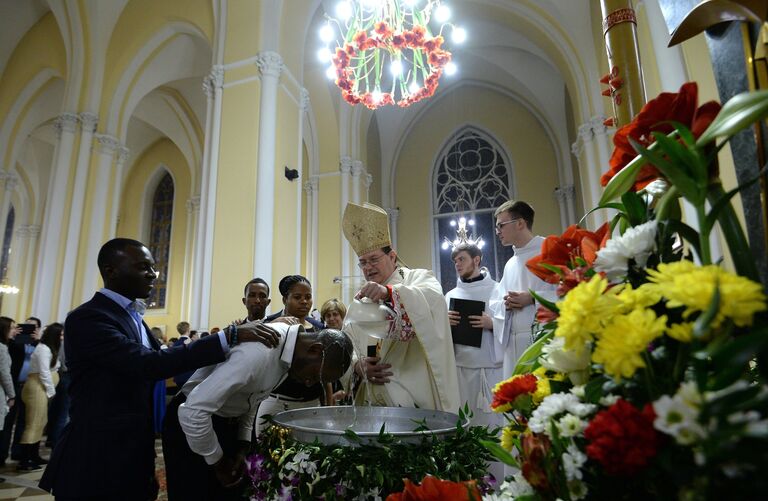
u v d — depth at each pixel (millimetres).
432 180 13688
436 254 13117
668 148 640
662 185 794
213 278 6000
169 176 15328
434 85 5770
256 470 1346
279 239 6156
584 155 7988
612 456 526
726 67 853
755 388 466
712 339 533
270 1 6918
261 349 1564
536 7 8562
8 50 10125
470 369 2715
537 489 648
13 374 5297
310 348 1615
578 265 878
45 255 7742
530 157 12938
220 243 6090
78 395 1755
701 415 462
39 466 5180
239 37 6879
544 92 12305
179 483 1655
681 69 1470
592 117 7816
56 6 8711
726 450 443
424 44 5301
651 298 604
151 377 1632
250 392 1660
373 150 13062
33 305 7578
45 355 5320
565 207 12055
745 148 804
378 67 6086
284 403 2145
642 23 3740
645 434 512
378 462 1111
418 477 1088
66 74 9172
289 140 6766
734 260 647
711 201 679
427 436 1179
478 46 11805
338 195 10617
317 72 10406
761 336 467
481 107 13586
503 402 818
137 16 8859
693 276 539
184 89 11930
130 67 8938
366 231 2043
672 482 526
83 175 8320
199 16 7930
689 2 915
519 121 13219
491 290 3004
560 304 669
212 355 1581
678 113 745
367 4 5734
